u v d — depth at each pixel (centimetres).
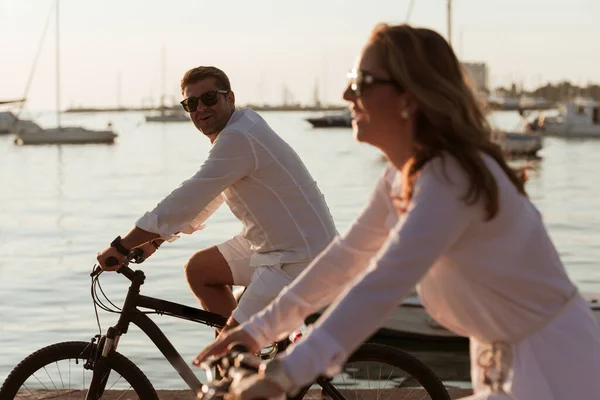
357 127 261
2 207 3709
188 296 1622
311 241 470
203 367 264
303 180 473
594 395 247
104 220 3238
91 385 445
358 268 288
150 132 13238
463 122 249
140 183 4797
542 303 250
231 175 462
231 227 2803
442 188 241
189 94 488
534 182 4703
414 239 238
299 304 287
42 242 2634
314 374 236
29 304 1602
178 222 455
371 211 284
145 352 1125
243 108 486
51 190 4453
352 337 237
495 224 245
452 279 252
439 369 1127
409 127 255
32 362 447
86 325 1405
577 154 6888
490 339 256
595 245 2586
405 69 249
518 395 250
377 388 447
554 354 249
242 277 487
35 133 8906
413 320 1219
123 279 1842
